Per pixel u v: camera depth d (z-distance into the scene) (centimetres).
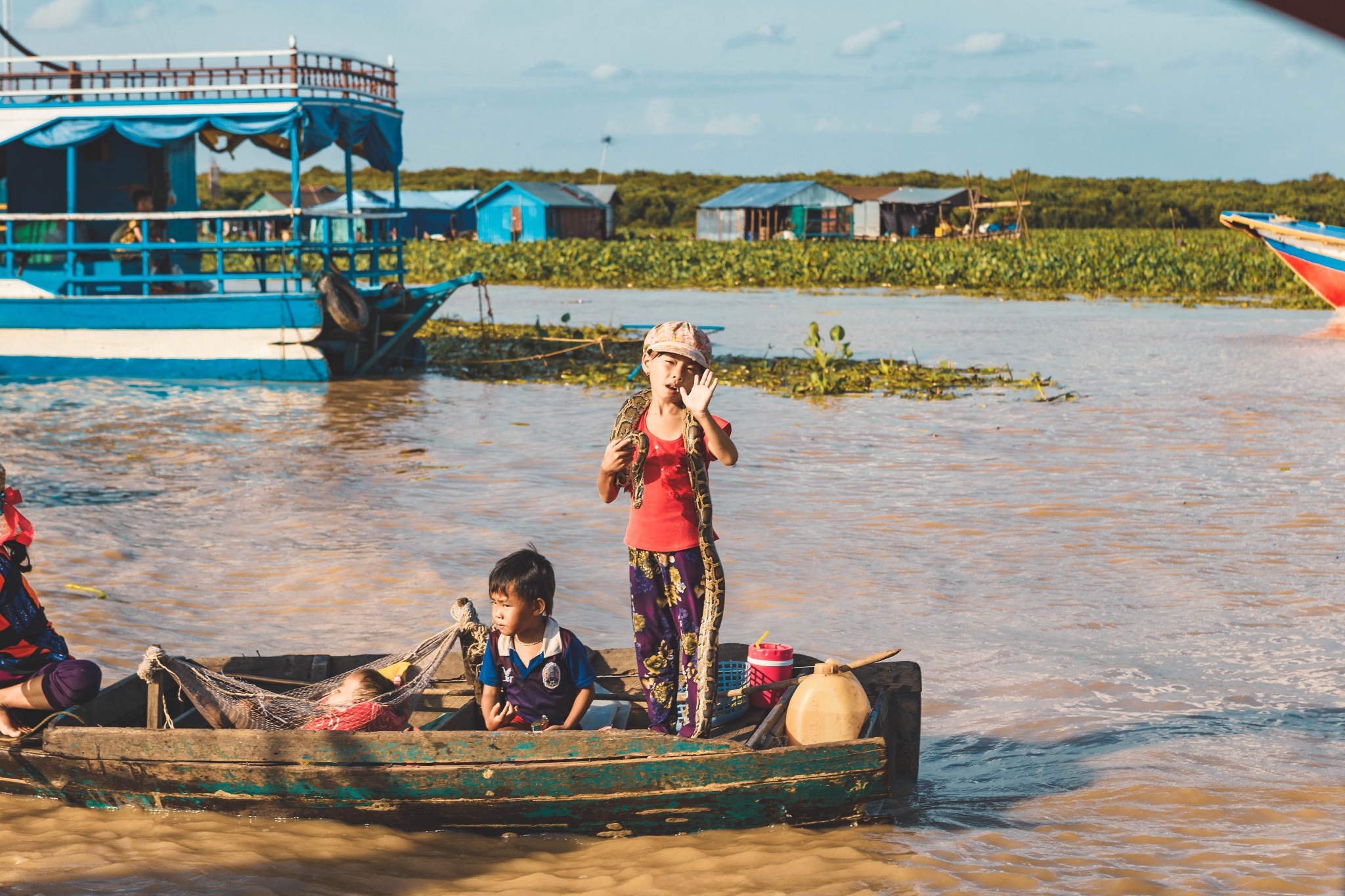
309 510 1028
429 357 2319
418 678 519
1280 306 3569
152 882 412
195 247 1886
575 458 1300
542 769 451
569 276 4847
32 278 1953
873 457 1302
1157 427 1474
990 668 654
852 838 454
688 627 477
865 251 5025
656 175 13088
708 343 462
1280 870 421
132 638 684
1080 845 446
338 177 11775
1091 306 3669
